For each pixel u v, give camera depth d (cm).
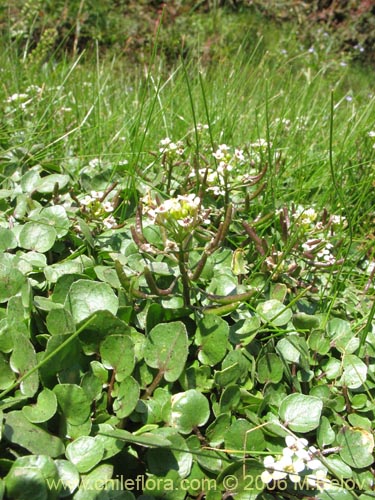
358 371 22
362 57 133
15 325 19
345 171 38
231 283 24
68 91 52
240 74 55
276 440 19
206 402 19
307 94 57
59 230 25
